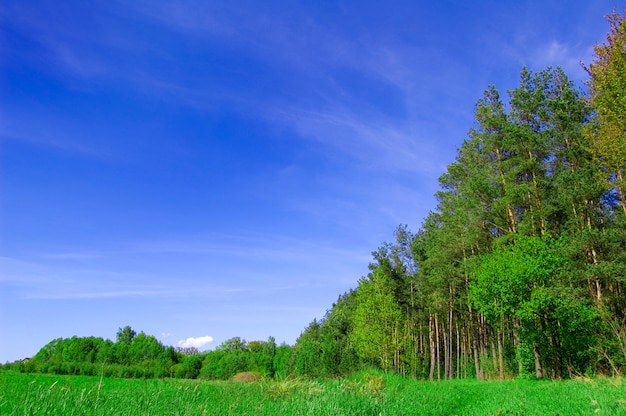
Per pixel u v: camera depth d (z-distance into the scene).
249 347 115.12
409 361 47.22
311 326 91.25
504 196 32.34
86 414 7.80
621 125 18.25
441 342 60.31
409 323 55.28
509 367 37.94
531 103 33.84
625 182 22.44
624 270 25.27
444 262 40.75
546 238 28.36
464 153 40.44
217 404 11.01
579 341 25.92
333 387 13.47
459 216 36.59
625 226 26.73
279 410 10.09
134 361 77.50
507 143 33.34
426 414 12.31
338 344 57.91
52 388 8.79
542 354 28.44
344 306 77.50
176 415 8.80
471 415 12.48
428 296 47.66
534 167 32.06
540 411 10.51
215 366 83.25
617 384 13.19
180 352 87.62
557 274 27.14
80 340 78.06
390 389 15.70
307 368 61.53
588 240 26.52
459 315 50.81
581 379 17.89
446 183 41.16
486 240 37.59
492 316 30.64
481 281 29.44
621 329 24.50
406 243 54.41
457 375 45.44
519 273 26.69
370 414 10.87
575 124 30.48
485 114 35.12
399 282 55.25
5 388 10.88
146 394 10.62
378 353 42.44
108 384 16.28
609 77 18.05
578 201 28.62
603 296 28.23
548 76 35.03
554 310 26.70
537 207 32.31
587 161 29.06
